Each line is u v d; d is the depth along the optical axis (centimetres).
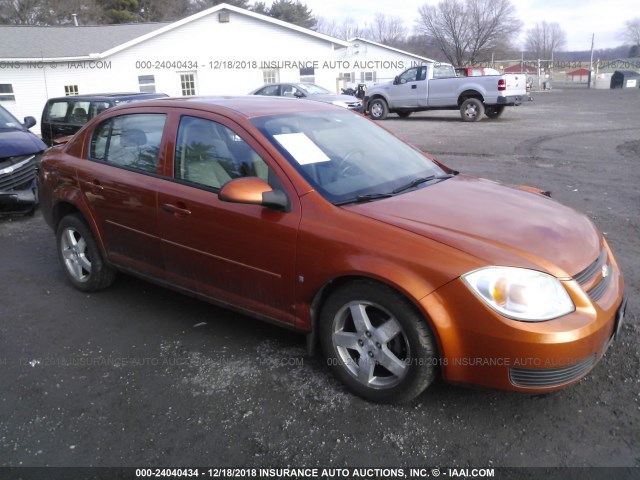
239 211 349
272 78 2880
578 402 317
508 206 345
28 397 337
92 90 2616
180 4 5962
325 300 334
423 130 1728
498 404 317
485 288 273
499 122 1912
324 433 298
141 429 305
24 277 537
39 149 787
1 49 2541
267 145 352
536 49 10794
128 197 416
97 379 354
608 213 700
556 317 272
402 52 4109
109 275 479
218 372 358
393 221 308
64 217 488
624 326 402
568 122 1850
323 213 322
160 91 2706
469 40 6650
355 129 427
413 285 285
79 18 4809
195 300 472
